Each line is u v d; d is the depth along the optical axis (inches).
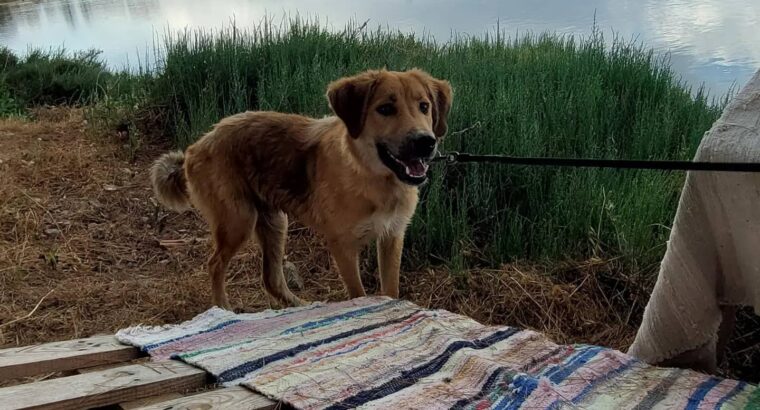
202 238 121.0
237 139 100.0
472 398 68.9
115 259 113.7
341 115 91.1
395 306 87.9
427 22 309.4
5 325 94.4
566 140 124.9
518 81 143.0
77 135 164.1
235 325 85.0
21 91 227.5
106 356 79.6
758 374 86.0
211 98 150.3
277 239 103.0
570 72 153.6
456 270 103.0
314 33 189.3
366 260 110.5
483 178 115.0
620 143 130.0
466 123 123.8
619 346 92.0
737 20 281.7
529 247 108.7
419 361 74.7
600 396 69.9
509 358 75.9
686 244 73.2
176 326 86.0
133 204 130.5
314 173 95.5
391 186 92.4
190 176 102.0
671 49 221.6
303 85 144.0
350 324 83.5
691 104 148.0
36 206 126.0
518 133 121.7
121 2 663.1
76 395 69.3
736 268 72.9
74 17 538.0
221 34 188.7
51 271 108.2
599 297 99.1
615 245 105.7
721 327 80.0
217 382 73.4
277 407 69.1
